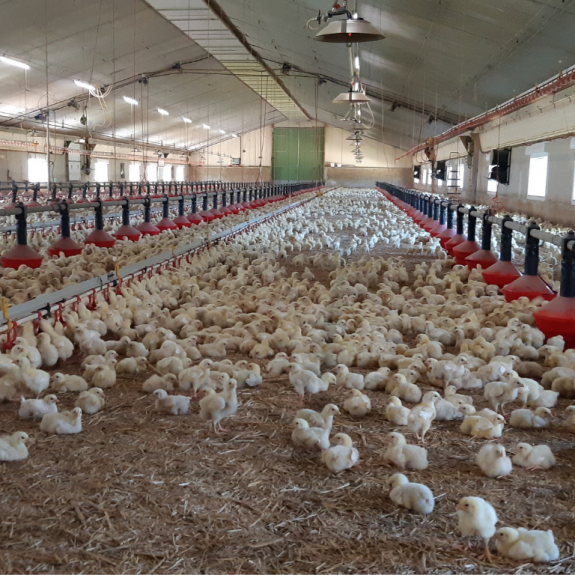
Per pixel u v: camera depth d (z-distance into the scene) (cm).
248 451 264
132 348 378
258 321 430
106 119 2262
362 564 188
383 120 2386
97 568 183
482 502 196
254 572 183
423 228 1220
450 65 1093
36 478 235
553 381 343
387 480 232
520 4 702
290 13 1131
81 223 1108
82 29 1330
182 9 1319
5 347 363
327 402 325
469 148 1866
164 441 272
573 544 199
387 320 461
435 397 301
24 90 1630
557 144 1267
